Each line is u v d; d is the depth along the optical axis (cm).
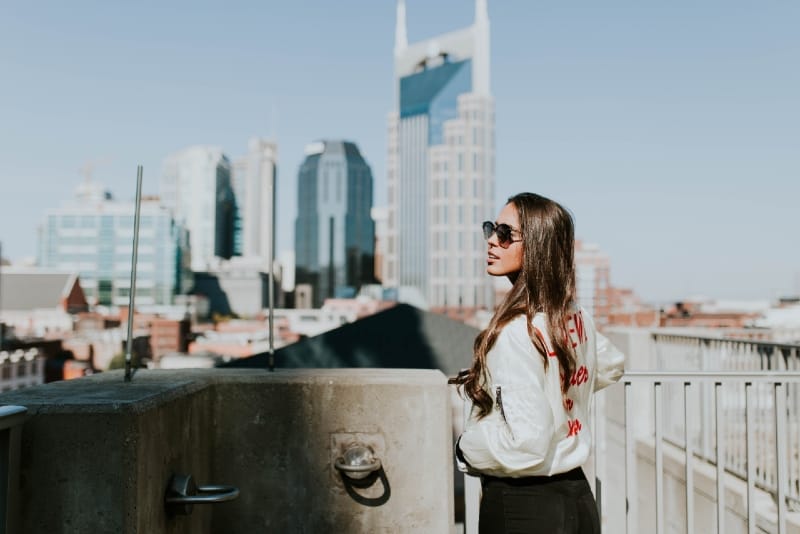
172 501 225
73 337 13200
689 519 308
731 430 668
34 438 200
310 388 278
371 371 296
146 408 210
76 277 19050
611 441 803
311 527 275
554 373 175
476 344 184
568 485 181
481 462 176
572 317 185
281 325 18738
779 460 322
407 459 274
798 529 441
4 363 8581
